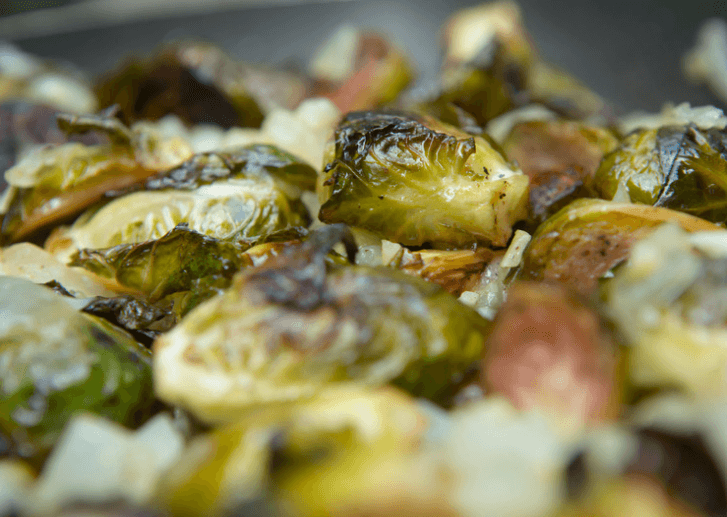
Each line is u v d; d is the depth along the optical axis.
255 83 0.24
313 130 0.19
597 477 0.11
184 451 0.12
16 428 0.13
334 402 0.12
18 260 0.16
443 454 0.12
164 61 0.22
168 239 0.15
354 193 0.15
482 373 0.13
